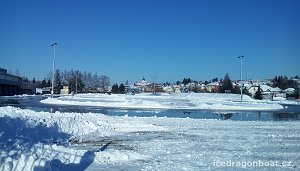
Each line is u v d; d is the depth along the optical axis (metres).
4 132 14.71
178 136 20.31
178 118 31.25
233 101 75.75
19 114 24.23
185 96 101.44
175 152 15.07
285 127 26.25
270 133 22.55
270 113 44.19
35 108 41.94
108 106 49.66
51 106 46.59
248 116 38.66
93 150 14.75
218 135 21.12
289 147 17.08
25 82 129.38
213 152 15.30
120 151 14.62
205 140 18.91
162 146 16.61
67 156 12.41
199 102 66.06
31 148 12.42
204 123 27.89
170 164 12.51
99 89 173.50
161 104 54.06
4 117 18.81
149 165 12.22
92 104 51.78
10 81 105.19
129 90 186.50
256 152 15.54
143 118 29.98
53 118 22.84
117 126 23.80
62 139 17.30
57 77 142.38
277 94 142.00
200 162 13.04
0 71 110.88
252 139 19.67
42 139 16.02
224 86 147.62
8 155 10.48
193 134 21.36
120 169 11.45
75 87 142.75
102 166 11.80
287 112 46.28
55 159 11.56
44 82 168.25
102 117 27.62
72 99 64.56
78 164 11.78
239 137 20.41
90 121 23.70
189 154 14.62
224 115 39.50
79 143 16.78
